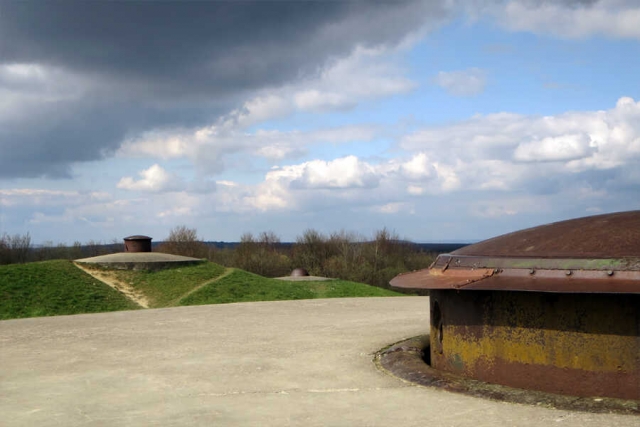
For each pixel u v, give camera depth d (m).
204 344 6.44
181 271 19.05
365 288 20.14
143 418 3.74
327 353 5.76
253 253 41.12
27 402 4.18
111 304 16.08
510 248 4.64
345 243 43.00
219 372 5.03
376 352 5.76
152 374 5.00
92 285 17.17
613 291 3.57
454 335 4.60
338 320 8.28
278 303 10.90
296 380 4.69
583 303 3.91
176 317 8.95
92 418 3.76
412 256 45.69
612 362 3.82
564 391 3.96
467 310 4.48
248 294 17.55
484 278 4.34
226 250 44.97
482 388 4.14
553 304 4.01
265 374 4.91
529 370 4.10
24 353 6.06
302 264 42.59
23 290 15.74
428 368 4.77
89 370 5.21
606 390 3.84
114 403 4.11
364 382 4.57
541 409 3.71
